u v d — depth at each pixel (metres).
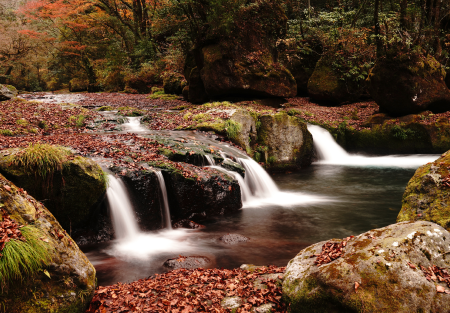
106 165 7.00
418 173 4.71
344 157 15.59
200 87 18.97
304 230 6.99
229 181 8.39
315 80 19.86
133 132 11.80
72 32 34.78
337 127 15.77
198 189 7.72
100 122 13.12
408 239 3.30
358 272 3.09
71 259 3.53
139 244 6.32
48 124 12.20
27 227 3.28
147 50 30.12
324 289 3.13
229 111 13.13
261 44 18.16
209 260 5.42
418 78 13.88
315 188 10.77
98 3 32.41
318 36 21.05
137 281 4.54
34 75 44.06
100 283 4.68
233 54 16.91
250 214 8.21
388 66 14.17
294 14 25.89
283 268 4.42
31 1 32.78
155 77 28.59
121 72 30.64
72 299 3.37
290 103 18.66
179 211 7.54
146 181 7.02
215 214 8.09
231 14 16.64
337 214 8.05
